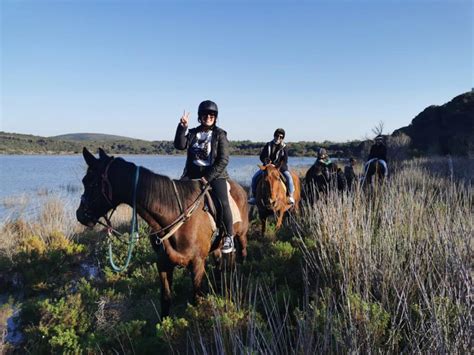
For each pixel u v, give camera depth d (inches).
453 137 1288.1
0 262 257.8
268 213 302.7
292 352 116.2
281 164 318.0
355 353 109.6
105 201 147.3
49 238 313.3
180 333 147.1
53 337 157.4
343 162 1219.2
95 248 301.7
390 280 159.0
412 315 141.0
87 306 192.2
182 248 152.7
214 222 166.2
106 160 148.8
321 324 133.4
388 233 188.2
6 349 165.0
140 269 244.8
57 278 249.8
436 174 532.4
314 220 257.9
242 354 110.5
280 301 175.9
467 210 202.4
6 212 413.4
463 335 110.8
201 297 162.4
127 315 185.6
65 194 606.2
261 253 263.3
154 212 147.5
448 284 135.4
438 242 168.7
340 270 176.6
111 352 152.6
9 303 213.2
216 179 171.9
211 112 171.3
